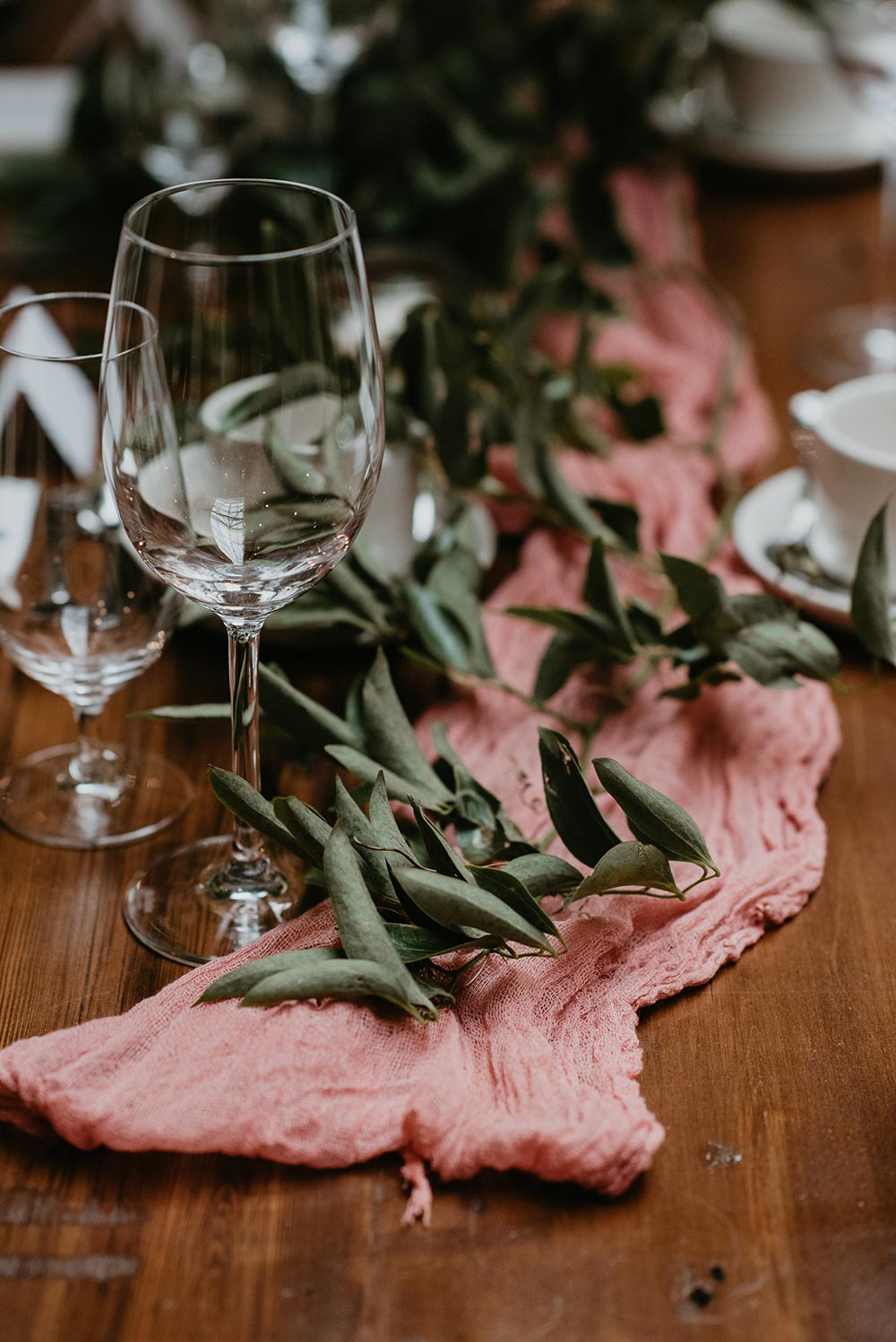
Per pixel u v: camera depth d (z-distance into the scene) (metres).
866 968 0.60
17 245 1.25
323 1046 0.51
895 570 0.79
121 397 0.54
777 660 0.68
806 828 0.67
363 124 1.25
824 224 1.42
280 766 0.71
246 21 1.38
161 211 0.59
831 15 1.26
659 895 0.61
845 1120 0.53
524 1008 0.55
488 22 1.34
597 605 0.70
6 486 0.64
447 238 1.25
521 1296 0.46
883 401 0.86
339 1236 0.48
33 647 0.66
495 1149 0.49
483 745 0.72
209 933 0.60
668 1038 0.56
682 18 1.36
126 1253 0.47
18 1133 0.52
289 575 0.56
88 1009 0.57
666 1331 0.45
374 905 0.54
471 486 0.83
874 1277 0.47
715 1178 0.50
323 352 0.53
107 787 0.70
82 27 1.70
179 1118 0.50
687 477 0.94
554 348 1.14
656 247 1.33
